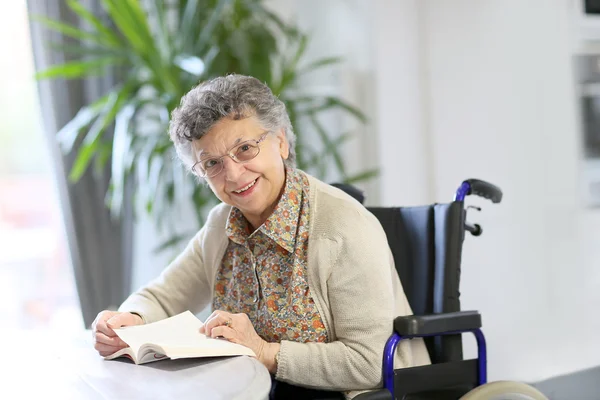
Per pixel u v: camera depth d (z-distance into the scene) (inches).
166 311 68.3
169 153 118.7
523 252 123.0
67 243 131.6
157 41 123.4
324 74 141.0
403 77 130.8
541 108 121.8
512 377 121.5
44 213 147.5
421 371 60.6
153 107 135.5
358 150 137.0
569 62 120.5
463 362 62.7
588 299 122.0
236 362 49.5
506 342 122.0
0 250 147.9
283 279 61.8
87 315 132.7
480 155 125.6
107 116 113.7
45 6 128.0
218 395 42.4
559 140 121.6
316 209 61.4
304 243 61.0
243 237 63.5
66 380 48.6
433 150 130.2
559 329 123.1
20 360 56.1
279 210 60.7
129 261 136.4
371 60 132.0
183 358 52.4
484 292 121.8
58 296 147.9
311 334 60.6
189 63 111.5
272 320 61.3
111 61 119.2
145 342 52.1
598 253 120.9
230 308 65.0
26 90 141.2
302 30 144.1
